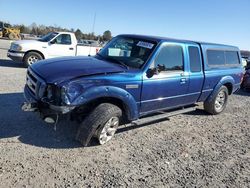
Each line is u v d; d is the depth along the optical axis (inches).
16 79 395.2
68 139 211.2
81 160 185.3
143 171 183.2
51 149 194.1
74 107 185.6
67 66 205.9
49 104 185.3
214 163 207.8
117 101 214.2
